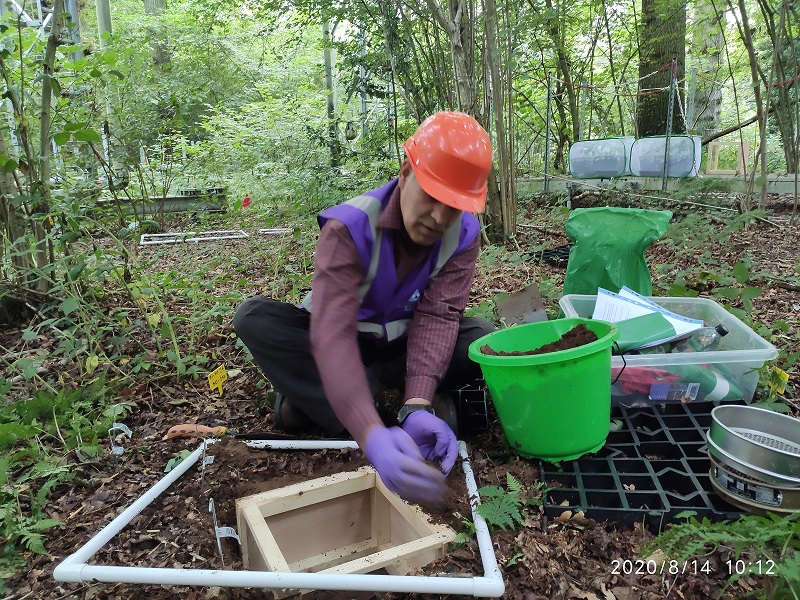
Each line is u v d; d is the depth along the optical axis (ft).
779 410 6.36
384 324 5.82
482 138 4.53
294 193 24.34
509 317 8.25
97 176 16.40
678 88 24.43
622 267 9.14
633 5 26.30
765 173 17.70
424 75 21.45
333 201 22.58
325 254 4.56
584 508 4.94
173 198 24.38
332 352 3.99
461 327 6.51
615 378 6.34
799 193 20.45
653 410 6.49
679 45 24.64
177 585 4.43
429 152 4.40
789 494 4.46
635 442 5.87
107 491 5.75
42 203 10.38
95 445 6.30
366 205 4.81
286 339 6.10
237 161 28.48
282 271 14.16
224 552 4.89
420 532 4.98
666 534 4.21
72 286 9.20
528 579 4.30
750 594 4.01
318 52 48.16
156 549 4.87
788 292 10.98
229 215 17.51
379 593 4.35
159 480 5.77
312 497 5.32
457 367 6.44
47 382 8.38
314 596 4.40
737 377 6.57
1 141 10.56
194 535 5.00
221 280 12.21
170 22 34.76
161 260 16.24
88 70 12.06
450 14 15.16
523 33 17.54
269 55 43.62
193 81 30.94
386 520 5.61
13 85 10.78
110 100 18.80
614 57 29.63
